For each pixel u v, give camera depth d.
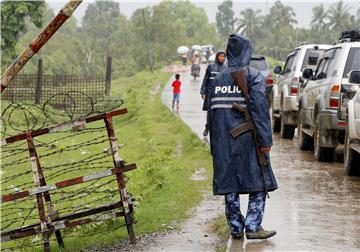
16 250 11.72
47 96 41.62
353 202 12.82
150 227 11.43
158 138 26.06
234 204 9.97
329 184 14.75
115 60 121.88
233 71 9.80
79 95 40.28
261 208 9.92
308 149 20.69
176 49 125.81
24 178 21.19
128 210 10.60
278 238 10.12
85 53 118.50
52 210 10.82
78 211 11.08
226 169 9.73
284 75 25.23
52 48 114.12
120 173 10.55
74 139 31.05
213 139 9.92
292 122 23.59
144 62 119.56
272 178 9.82
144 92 49.41
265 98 9.66
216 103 9.85
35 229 10.34
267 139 9.61
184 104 39.91
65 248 11.14
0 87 9.70
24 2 49.28
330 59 18.34
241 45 9.86
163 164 19.14
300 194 13.58
